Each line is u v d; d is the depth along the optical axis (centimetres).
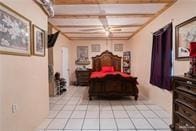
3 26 217
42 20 393
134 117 414
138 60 764
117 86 594
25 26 288
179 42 373
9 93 234
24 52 283
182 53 360
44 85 403
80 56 979
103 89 595
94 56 968
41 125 365
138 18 532
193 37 318
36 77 344
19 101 264
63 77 792
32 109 319
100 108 495
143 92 679
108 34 824
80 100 593
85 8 427
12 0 244
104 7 424
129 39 953
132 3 395
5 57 224
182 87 261
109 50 978
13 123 244
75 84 940
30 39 311
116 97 633
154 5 413
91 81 598
